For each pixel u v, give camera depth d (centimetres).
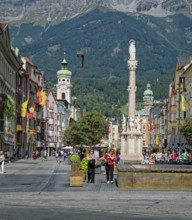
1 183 3600
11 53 9294
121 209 2009
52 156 16825
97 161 4881
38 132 14338
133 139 6356
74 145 12419
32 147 13150
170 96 13338
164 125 16025
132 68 6519
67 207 2062
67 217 1730
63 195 2650
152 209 2025
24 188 3136
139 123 6462
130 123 6412
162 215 1834
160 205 2181
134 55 6525
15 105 10569
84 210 1953
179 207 2106
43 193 2758
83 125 12306
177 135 9612
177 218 1758
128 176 3138
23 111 9406
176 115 12425
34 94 13775
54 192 2831
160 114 17300
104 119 12675
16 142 10775
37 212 1869
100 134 12438
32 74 13712
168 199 2467
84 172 3744
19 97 11206
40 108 14588
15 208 2003
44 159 10956
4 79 8781
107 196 2603
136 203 2258
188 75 10881
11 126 9594
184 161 6456
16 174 4831
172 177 3109
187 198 2519
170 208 2066
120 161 6200
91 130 12331
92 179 3691
